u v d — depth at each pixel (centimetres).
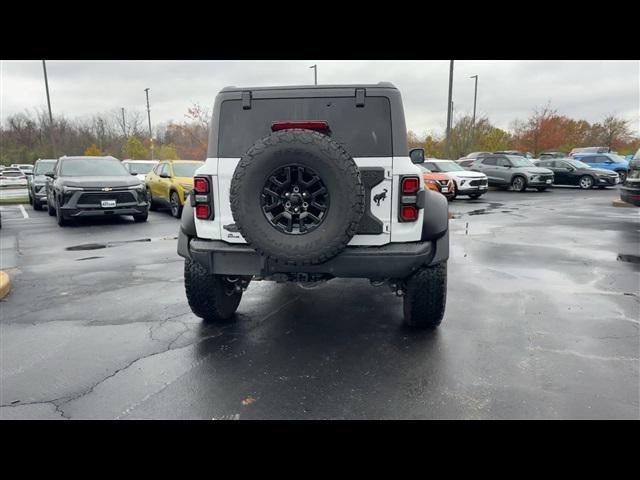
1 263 700
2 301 510
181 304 497
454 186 1645
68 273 635
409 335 404
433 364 346
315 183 322
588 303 487
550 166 2252
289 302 504
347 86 354
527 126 4056
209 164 368
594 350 367
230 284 424
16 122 5472
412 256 345
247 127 365
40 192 1509
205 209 371
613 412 279
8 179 2920
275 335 408
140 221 1168
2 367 346
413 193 346
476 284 562
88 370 340
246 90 364
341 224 316
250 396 304
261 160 318
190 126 3375
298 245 321
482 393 303
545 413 279
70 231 1024
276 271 354
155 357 363
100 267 672
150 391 310
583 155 2523
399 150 347
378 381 322
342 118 354
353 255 343
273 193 325
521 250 768
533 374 328
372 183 347
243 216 324
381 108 351
